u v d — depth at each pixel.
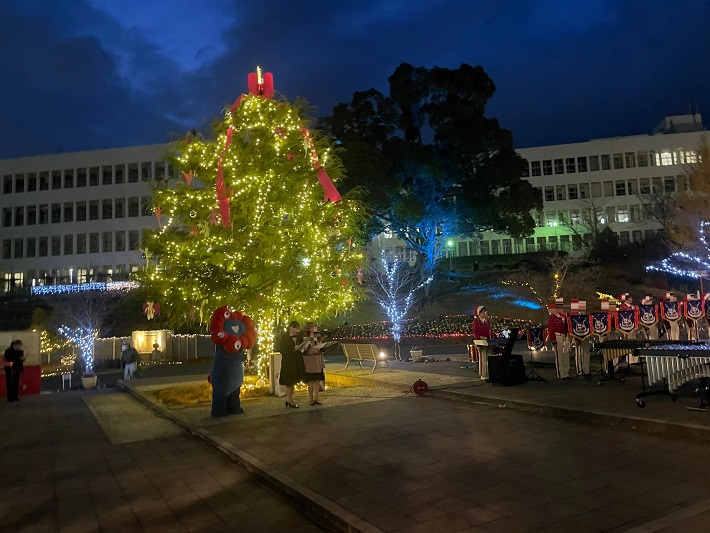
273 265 13.61
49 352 33.09
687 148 63.38
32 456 8.48
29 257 59.88
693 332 14.66
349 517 5.04
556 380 12.46
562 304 12.87
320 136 18.11
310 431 8.88
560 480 5.85
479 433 8.17
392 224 39.47
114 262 57.84
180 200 14.12
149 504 6.02
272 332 14.89
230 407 10.77
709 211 27.75
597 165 65.19
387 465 6.72
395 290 35.69
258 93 14.51
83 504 6.09
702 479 5.70
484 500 5.36
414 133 39.28
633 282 41.34
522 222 38.81
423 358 20.42
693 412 8.27
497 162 37.22
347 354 17.31
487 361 12.74
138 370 22.17
